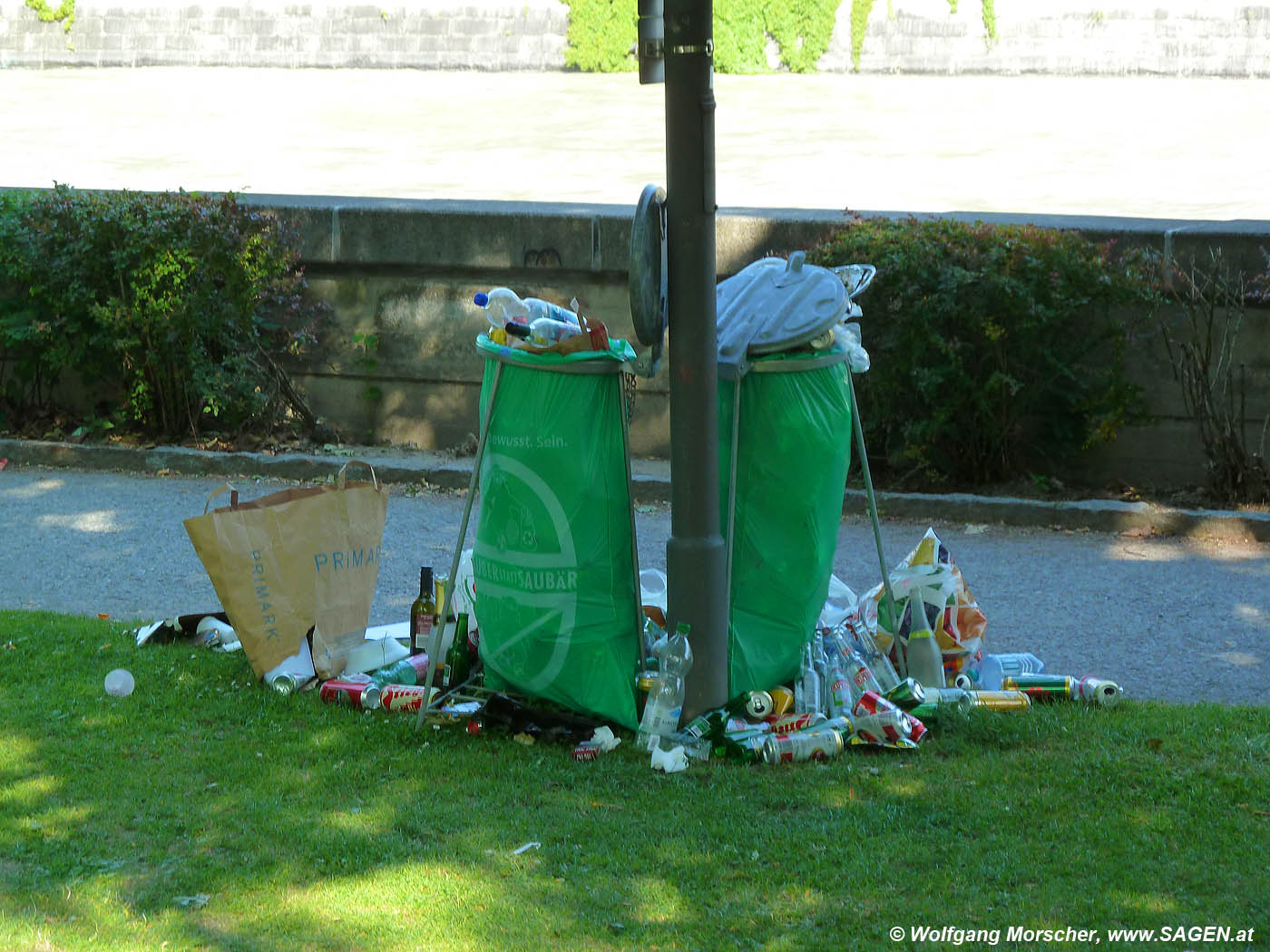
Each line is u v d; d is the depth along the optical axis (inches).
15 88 1628.9
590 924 142.0
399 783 177.2
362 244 379.9
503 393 185.8
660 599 217.0
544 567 187.3
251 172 1088.8
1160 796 170.9
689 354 183.2
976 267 320.8
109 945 137.0
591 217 363.9
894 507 330.6
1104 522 317.4
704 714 191.3
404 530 319.3
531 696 196.7
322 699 205.8
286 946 137.7
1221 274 323.6
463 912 144.3
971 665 212.8
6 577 279.4
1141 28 1633.9
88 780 176.7
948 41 1680.6
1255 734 190.9
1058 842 159.0
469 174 1090.1
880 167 1101.7
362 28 1786.4
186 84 1662.2
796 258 204.5
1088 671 229.6
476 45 1763.0
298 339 382.6
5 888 149.0
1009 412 335.3
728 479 194.2
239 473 367.6
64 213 370.6
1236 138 1210.6
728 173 1088.2
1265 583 276.1
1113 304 324.5
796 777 178.9
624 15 1734.7
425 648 221.3
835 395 197.2
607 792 174.4
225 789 175.2
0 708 200.5
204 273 367.6
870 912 144.2
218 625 231.5
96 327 378.9
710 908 145.5
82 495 346.3
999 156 1145.4
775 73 1721.2
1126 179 1023.0
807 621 202.7
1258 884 148.9
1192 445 335.6
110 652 225.6
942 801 169.6
